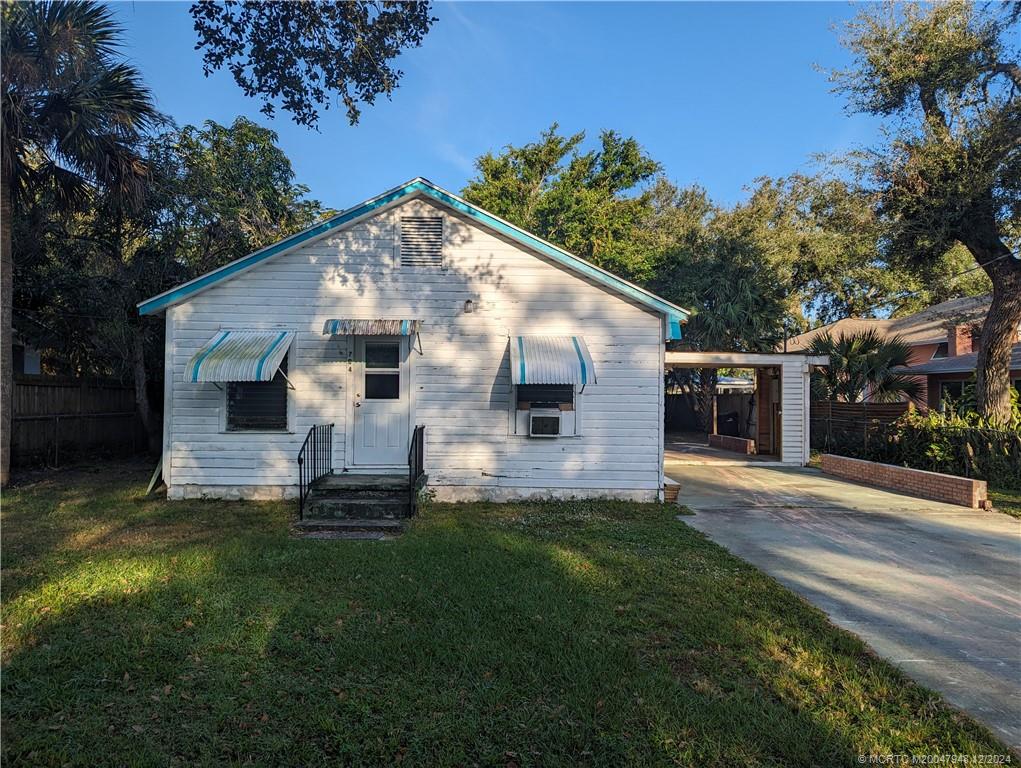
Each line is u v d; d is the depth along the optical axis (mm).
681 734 3406
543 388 10406
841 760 3213
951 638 4816
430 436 10336
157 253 14258
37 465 12852
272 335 10109
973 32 13555
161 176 12820
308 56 7062
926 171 13992
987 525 8828
